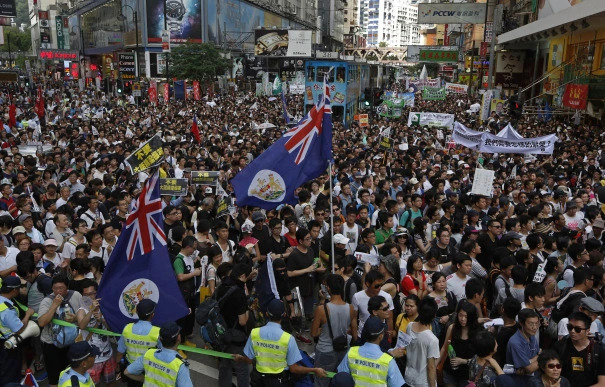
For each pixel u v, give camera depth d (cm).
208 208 1066
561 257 826
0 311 608
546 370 475
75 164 1430
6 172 1349
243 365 645
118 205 1027
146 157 617
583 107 2611
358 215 1018
